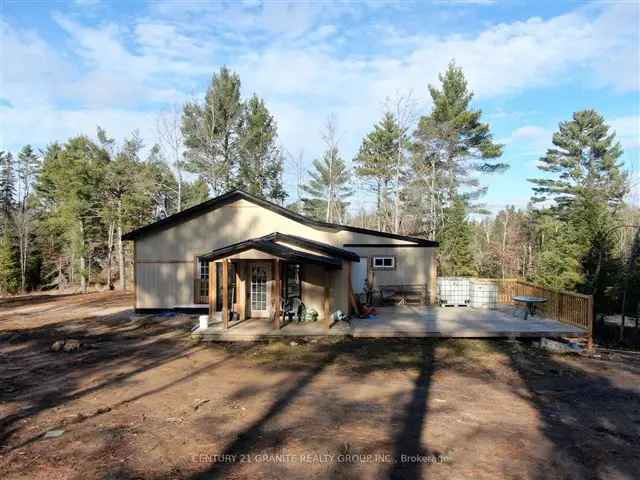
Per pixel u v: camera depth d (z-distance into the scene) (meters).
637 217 31.53
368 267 17.44
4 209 42.28
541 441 5.85
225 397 7.72
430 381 8.66
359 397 7.68
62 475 4.92
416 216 32.66
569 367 9.86
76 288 39.00
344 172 38.59
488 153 30.89
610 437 6.02
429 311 15.97
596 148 35.88
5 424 6.49
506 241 42.41
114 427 6.34
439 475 4.91
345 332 12.41
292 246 14.57
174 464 5.18
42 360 10.58
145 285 17.31
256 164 34.41
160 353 11.15
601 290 18.73
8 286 36.44
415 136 31.58
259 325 13.56
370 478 4.84
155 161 34.75
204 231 17.27
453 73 30.94
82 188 33.09
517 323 13.38
